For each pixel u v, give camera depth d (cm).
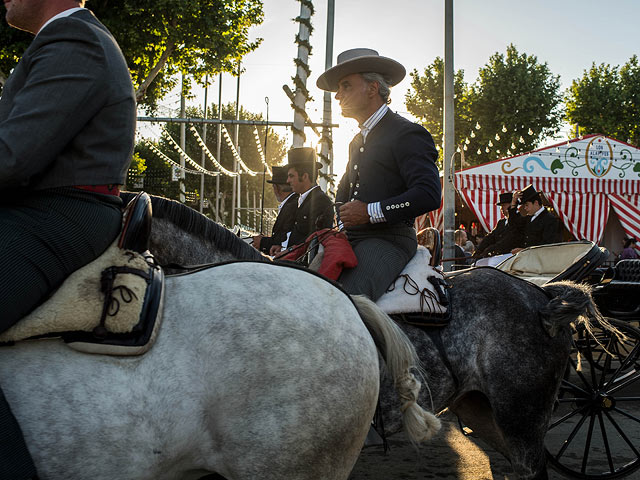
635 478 406
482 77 3114
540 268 477
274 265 205
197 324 176
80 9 181
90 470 156
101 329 163
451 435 498
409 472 415
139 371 165
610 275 621
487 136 2975
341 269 286
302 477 175
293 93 620
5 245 158
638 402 595
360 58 303
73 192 171
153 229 238
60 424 154
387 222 286
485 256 800
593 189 1322
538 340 287
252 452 170
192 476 179
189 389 168
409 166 287
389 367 210
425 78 3169
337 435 180
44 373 158
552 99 3062
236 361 172
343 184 333
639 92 3488
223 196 4206
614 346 520
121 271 172
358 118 315
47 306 162
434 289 286
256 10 1712
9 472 145
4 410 148
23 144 158
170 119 1390
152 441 162
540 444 283
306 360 178
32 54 171
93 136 173
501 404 280
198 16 1592
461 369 280
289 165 525
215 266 201
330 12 916
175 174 2384
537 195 714
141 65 1712
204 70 1764
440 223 1331
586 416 402
